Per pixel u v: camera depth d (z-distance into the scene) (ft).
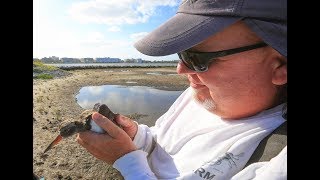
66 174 3.19
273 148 0.90
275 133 0.93
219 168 0.94
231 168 0.94
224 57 0.95
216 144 1.03
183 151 1.12
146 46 0.98
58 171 3.25
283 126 0.94
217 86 0.99
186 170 1.05
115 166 1.01
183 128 1.24
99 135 1.02
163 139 1.31
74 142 4.04
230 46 0.94
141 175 0.96
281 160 0.78
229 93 0.99
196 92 1.08
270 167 0.79
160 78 18.19
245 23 0.91
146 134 1.21
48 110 6.72
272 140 0.92
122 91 11.58
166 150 1.24
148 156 1.20
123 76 19.92
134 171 0.97
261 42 0.93
